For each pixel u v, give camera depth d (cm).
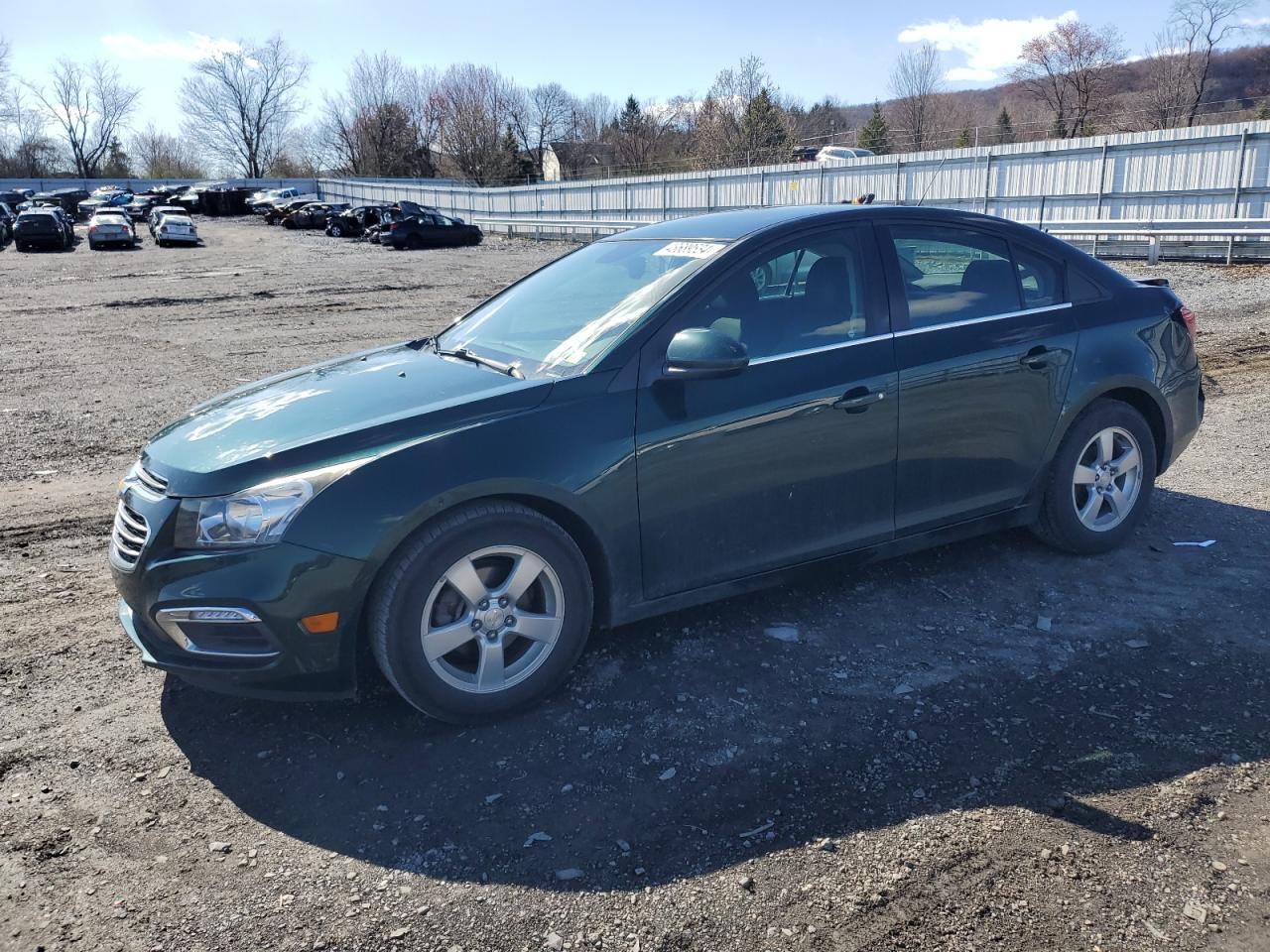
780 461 354
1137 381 435
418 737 315
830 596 412
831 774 289
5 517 568
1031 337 409
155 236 4141
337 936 229
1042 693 333
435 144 9406
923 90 6831
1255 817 265
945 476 395
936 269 400
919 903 236
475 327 413
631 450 326
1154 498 531
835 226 382
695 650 367
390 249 3684
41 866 254
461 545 302
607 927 231
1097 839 258
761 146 5994
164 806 280
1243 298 1357
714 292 352
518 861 255
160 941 228
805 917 233
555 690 338
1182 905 233
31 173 9725
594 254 431
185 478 300
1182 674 342
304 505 288
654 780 289
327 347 1332
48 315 1741
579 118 9825
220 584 287
